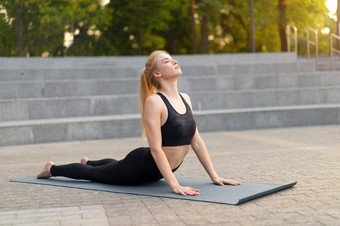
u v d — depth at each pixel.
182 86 11.73
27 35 19.08
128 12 26.02
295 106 10.60
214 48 29.42
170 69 3.55
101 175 3.89
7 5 18.39
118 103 10.19
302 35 22.70
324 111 9.38
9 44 18.69
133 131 8.55
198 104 10.60
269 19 23.52
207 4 23.50
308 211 2.76
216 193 3.31
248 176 4.13
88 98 10.00
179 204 3.08
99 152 6.55
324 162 4.78
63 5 20.92
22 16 18.72
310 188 3.47
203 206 2.98
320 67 14.77
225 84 12.03
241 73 13.67
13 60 12.87
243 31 28.31
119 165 3.74
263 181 3.86
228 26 28.44
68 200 3.37
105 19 24.70
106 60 13.84
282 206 2.92
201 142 3.74
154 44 27.31
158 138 3.44
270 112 9.22
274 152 5.75
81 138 8.32
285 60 15.16
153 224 2.60
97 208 3.06
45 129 8.12
